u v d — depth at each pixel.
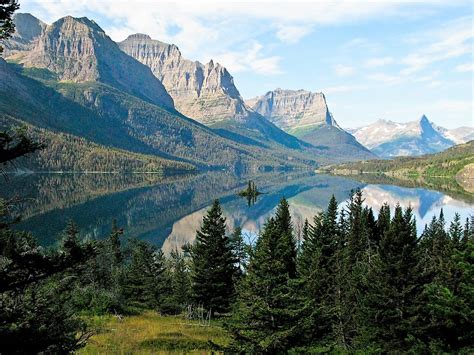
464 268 17.42
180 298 43.88
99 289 39.47
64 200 176.50
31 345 10.25
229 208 176.75
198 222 144.75
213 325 34.72
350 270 40.88
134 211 163.00
